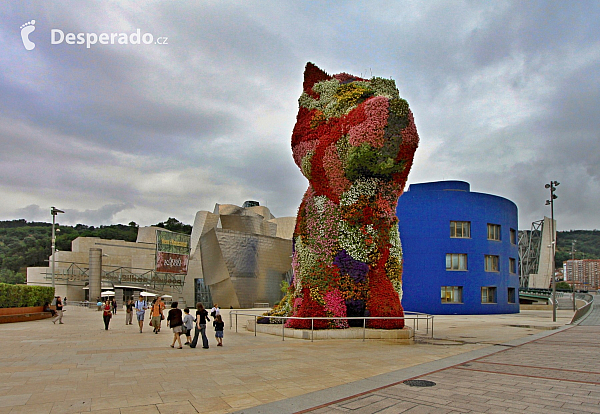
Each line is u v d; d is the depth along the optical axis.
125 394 8.71
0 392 8.86
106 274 77.12
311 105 22.27
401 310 19.36
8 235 167.12
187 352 14.71
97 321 31.84
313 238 20.53
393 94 21.69
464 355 14.21
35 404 7.91
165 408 7.73
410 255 43.75
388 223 20.22
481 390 8.98
